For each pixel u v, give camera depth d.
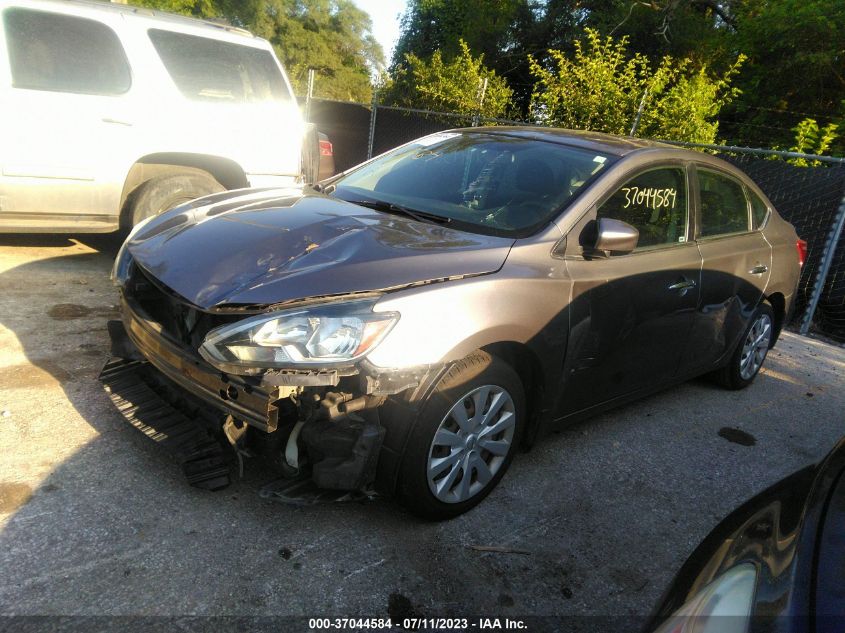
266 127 5.97
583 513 3.15
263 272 2.61
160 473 2.93
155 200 5.41
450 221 3.27
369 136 12.67
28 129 4.82
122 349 3.27
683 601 1.53
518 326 2.84
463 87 12.05
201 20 5.86
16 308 4.48
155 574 2.36
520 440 3.27
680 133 9.31
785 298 5.06
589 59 10.16
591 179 3.42
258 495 2.80
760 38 14.13
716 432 4.30
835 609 1.28
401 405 2.62
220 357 2.43
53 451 2.98
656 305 3.60
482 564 2.68
